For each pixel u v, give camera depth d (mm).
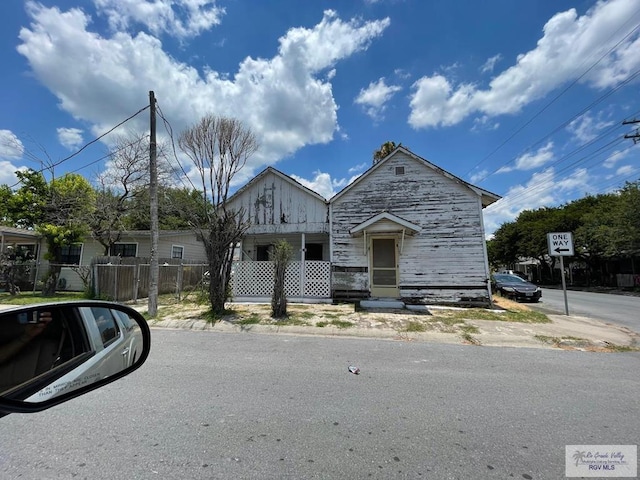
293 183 13297
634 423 3107
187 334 7270
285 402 3516
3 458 2354
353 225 12648
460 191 12008
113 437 2695
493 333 7375
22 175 16672
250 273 11977
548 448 2627
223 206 10930
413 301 11844
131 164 15773
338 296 12219
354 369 4719
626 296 19906
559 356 5727
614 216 23094
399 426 2992
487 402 3602
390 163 12617
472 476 2232
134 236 16797
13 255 16625
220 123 11367
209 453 2471
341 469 2295
